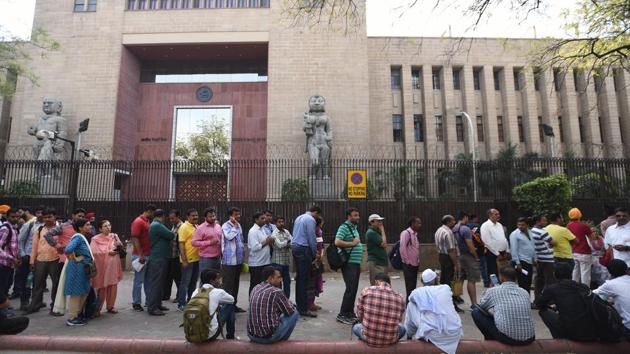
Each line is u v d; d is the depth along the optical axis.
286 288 7.44
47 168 15.73
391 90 29.11
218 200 14.34
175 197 15.80
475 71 29.88
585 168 13.85
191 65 27.83
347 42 24.30
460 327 4.82
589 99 28.70
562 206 12.73
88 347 5.21
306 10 9.44
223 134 26.66
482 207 13.66
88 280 6.51
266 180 16.89
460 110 29.17
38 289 7.23
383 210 13.89
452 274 7.45
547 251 7.37
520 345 4.92
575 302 4.93
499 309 4.95
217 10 24.89
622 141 28.48
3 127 26.20
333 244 6.75
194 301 5.04
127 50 25.41
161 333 5.97
